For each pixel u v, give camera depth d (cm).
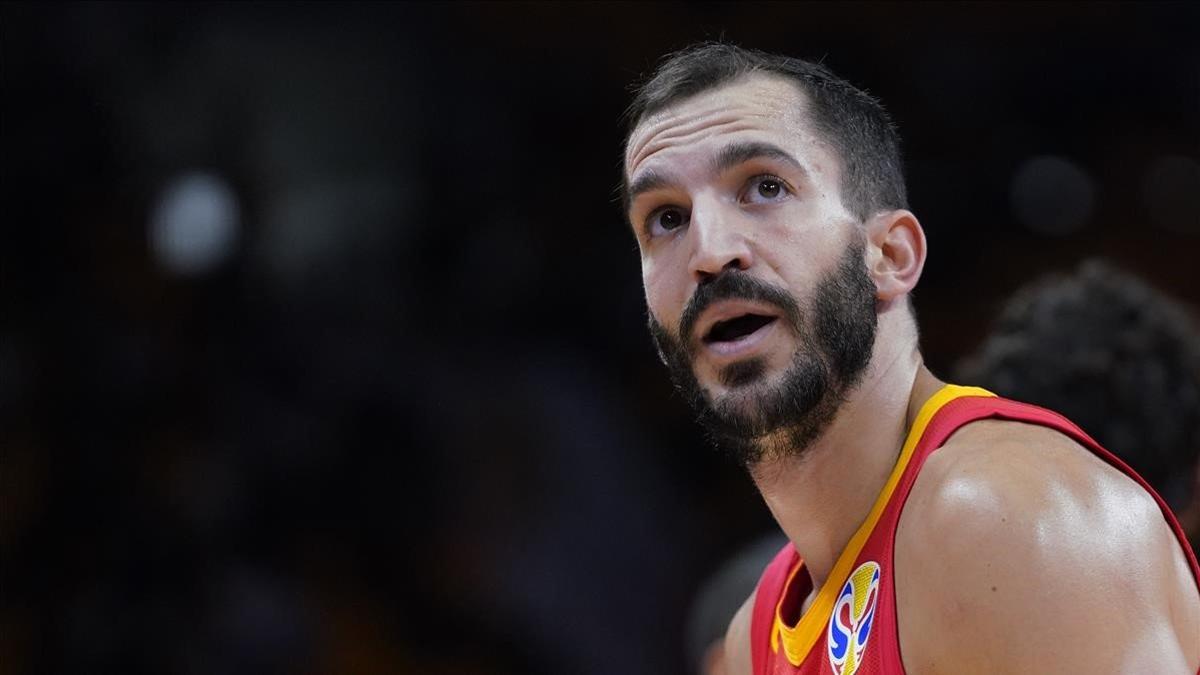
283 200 2789
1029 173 3034
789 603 912
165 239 2642
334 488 2478
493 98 2933
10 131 2602
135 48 2780
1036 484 710
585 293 2819
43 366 2442
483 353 2691
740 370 803
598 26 2961
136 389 2422
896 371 842
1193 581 743
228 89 2814
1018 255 2992
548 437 2556
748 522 2705
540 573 2444
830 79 872
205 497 2334
